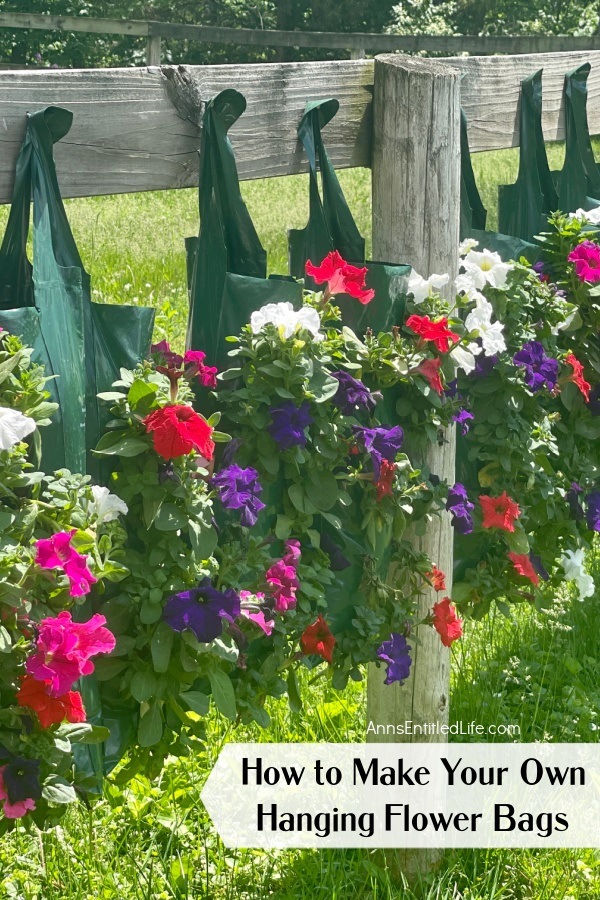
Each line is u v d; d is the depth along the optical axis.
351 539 2.62
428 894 2.88
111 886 2.82
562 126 3.70
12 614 1.83
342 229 2.65
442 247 2.77
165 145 2.33
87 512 1.99
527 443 3.09
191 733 2.35
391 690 3.02
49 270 2.01
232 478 2.18
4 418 1.79
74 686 2.04
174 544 2.15
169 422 2.01
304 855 3.03
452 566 3.05
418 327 2.56
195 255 2.48
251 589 2.33
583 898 2.97
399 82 2.67
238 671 2.45
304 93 2.59
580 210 3.41
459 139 2.76
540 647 4.19
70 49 21.66
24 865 2.87
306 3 23.86
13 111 2.05
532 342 3.09
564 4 24.75
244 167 2.50
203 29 14.59
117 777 2.33
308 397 2.34
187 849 3.04
